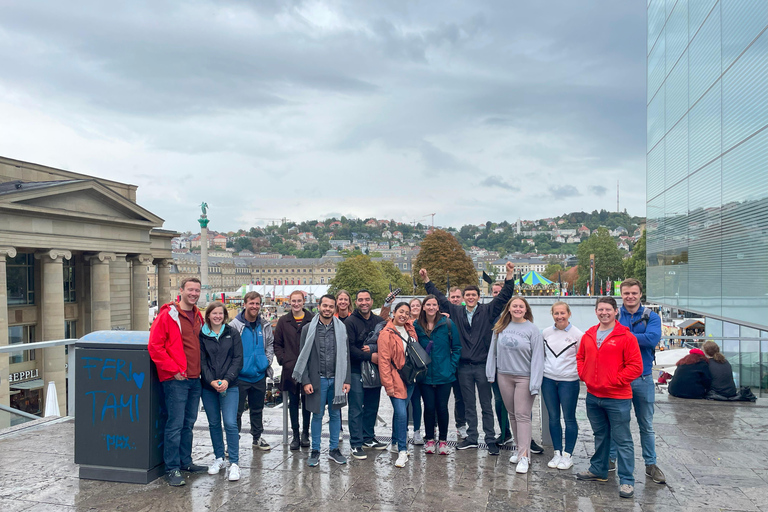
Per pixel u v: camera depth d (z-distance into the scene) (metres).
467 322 7.23
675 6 14.62
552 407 6.51
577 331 6.55
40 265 33.00
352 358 6.86
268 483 5.91
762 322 8.85
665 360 16.69
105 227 34.94
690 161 13.23
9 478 5.96
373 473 6.23
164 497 5.49
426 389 7.09
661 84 16.45
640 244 72.56
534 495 5.58
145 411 5.88
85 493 5.58
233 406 6.16
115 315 37.88
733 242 10.23
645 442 6.12
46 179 35.41
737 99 9.84
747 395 9.86
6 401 20.94
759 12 8.75
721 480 6.02
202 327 6.26
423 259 64.62
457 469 6.38
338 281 92.00
